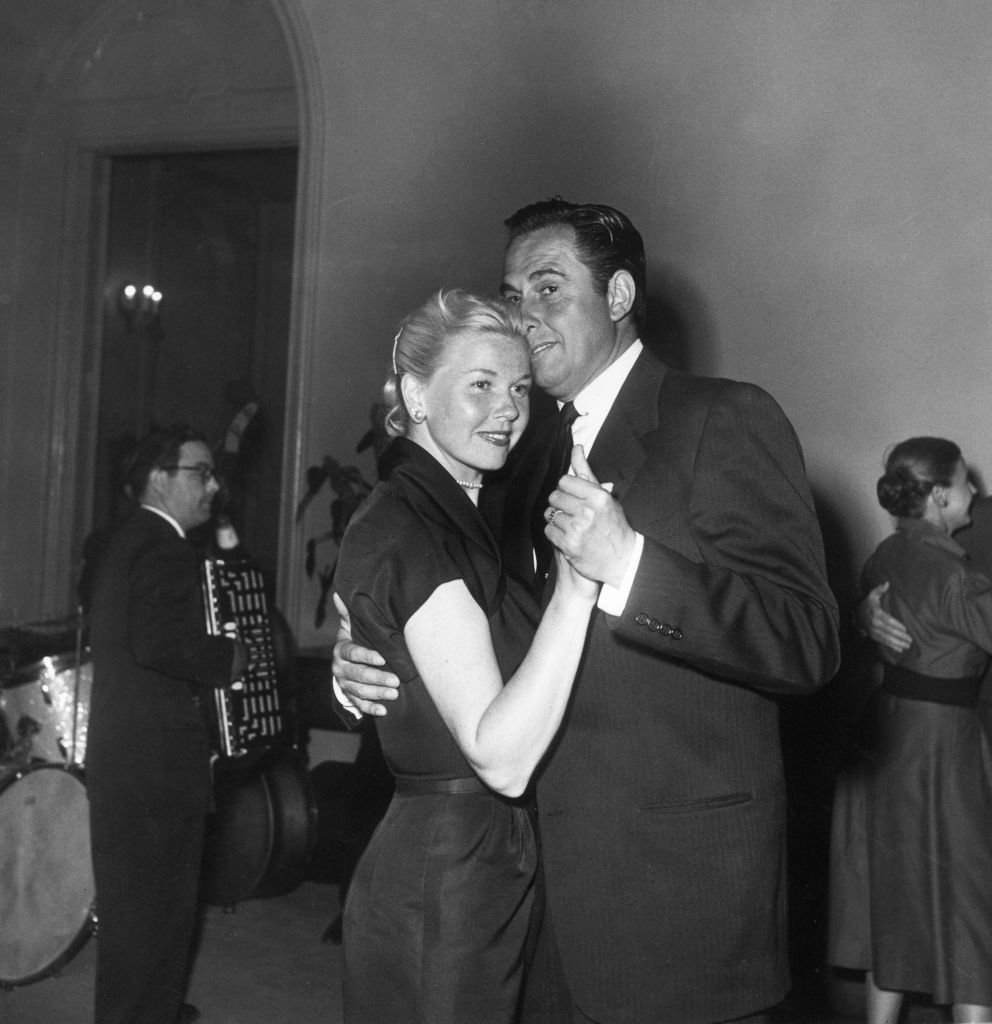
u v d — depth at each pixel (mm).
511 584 2014
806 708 4711
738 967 2014
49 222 7570
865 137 5031
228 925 4926
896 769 3725
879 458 4949
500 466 1991
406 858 1904
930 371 4891
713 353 5242
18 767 4418
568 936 2031
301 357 6180
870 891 3789
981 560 4156
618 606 1844
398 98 6027
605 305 2201
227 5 6988
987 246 4824
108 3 7230
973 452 4816
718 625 1849
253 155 8422
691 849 2008
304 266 6203
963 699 3705
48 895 4234
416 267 5980
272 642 4004
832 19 5098
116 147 7387
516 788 1791
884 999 3793
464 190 5879
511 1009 1905
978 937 3623
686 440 2061
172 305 8648
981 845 3658
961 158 4875
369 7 6078
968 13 4879
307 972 4418
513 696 1752
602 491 1811
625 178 5484
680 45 5383
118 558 3549
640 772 2029
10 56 7414
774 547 1991
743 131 5246
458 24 5895
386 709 1940
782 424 2066
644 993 2006
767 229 5176
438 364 1961
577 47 5621
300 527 6070
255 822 4996
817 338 5074
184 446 3650
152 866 3451
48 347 7637
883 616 3781
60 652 4840
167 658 3469
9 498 7586
